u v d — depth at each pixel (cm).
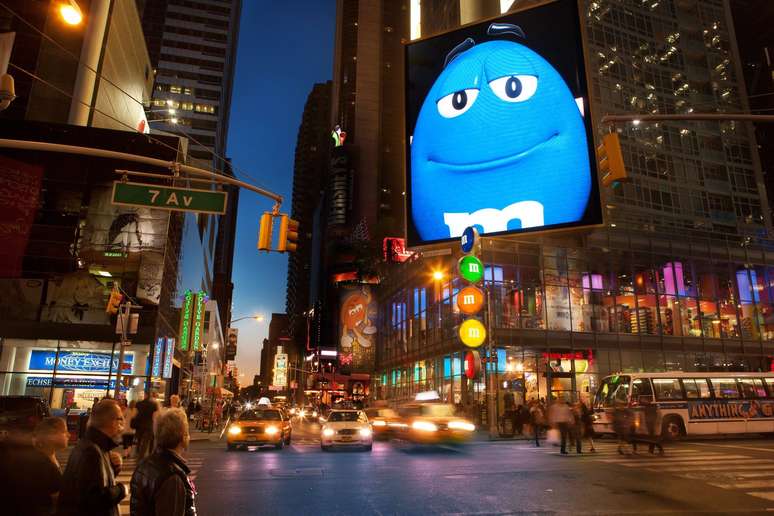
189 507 359
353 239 13500
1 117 3597
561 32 2945
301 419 6072
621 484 1196
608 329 3941
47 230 3422
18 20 3762
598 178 2681
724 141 5616
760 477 1295
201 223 7500
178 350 4731
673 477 1296
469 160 3019
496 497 1045
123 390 3338
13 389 3212
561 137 2812
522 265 3856
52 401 3247
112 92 4353
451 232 2988
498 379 3600
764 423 2577
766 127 7862
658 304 4134
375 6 16488
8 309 3266
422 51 3356
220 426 3603
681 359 4088
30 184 3447
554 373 3747
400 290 5525
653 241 4259
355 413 2180
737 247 4506
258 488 1155
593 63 5184
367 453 1958
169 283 3916
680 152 5353
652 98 5381
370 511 923
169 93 12006
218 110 12169
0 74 1350
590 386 3794
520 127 2923
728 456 1762
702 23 5966
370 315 9844
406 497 1048
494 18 3159
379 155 15062
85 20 3966
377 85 15738
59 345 3316
